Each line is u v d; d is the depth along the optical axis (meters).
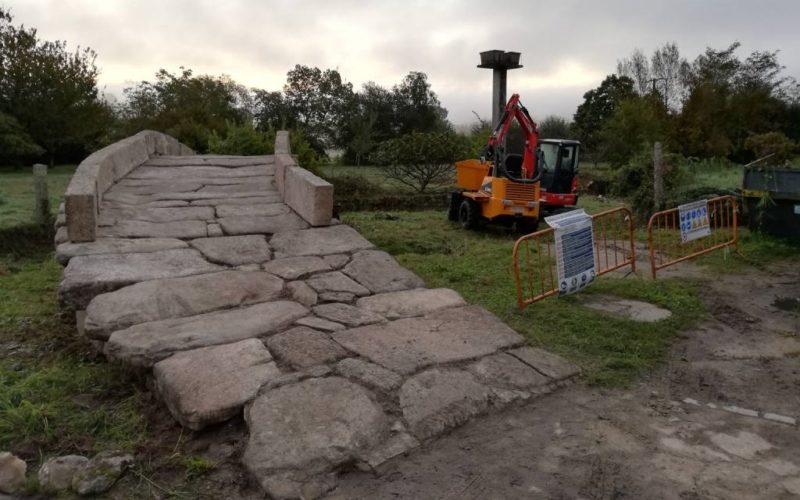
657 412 4.66
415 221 15.01
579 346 5.88
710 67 33.59
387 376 4.70
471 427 4.34
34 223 11.81
